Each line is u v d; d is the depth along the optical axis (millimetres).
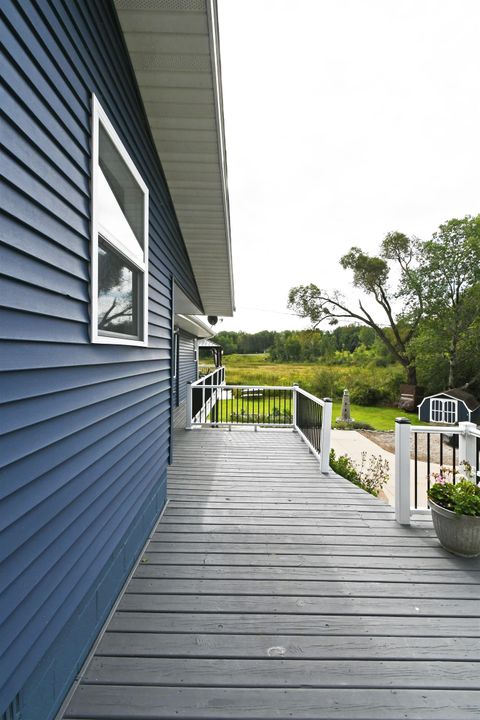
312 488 3906
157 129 3104
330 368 23625
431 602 2061
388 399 20109
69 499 1466
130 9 2111
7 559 1067
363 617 1927
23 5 1166
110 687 1482
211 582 2207
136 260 2500
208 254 5953
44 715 1279
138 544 2500
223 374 14953
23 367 1146
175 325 9562
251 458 5109
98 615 1776
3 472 1052
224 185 3980
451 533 2541
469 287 16844
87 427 1654
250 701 1439
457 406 13555
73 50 1552
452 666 1629
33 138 1211
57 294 1380
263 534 2842
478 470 3031
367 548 2648
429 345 17469
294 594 2107
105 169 1965
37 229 1227
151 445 2898
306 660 1639
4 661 1043
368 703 1447
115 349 2031
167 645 1703
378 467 6164
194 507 3369
